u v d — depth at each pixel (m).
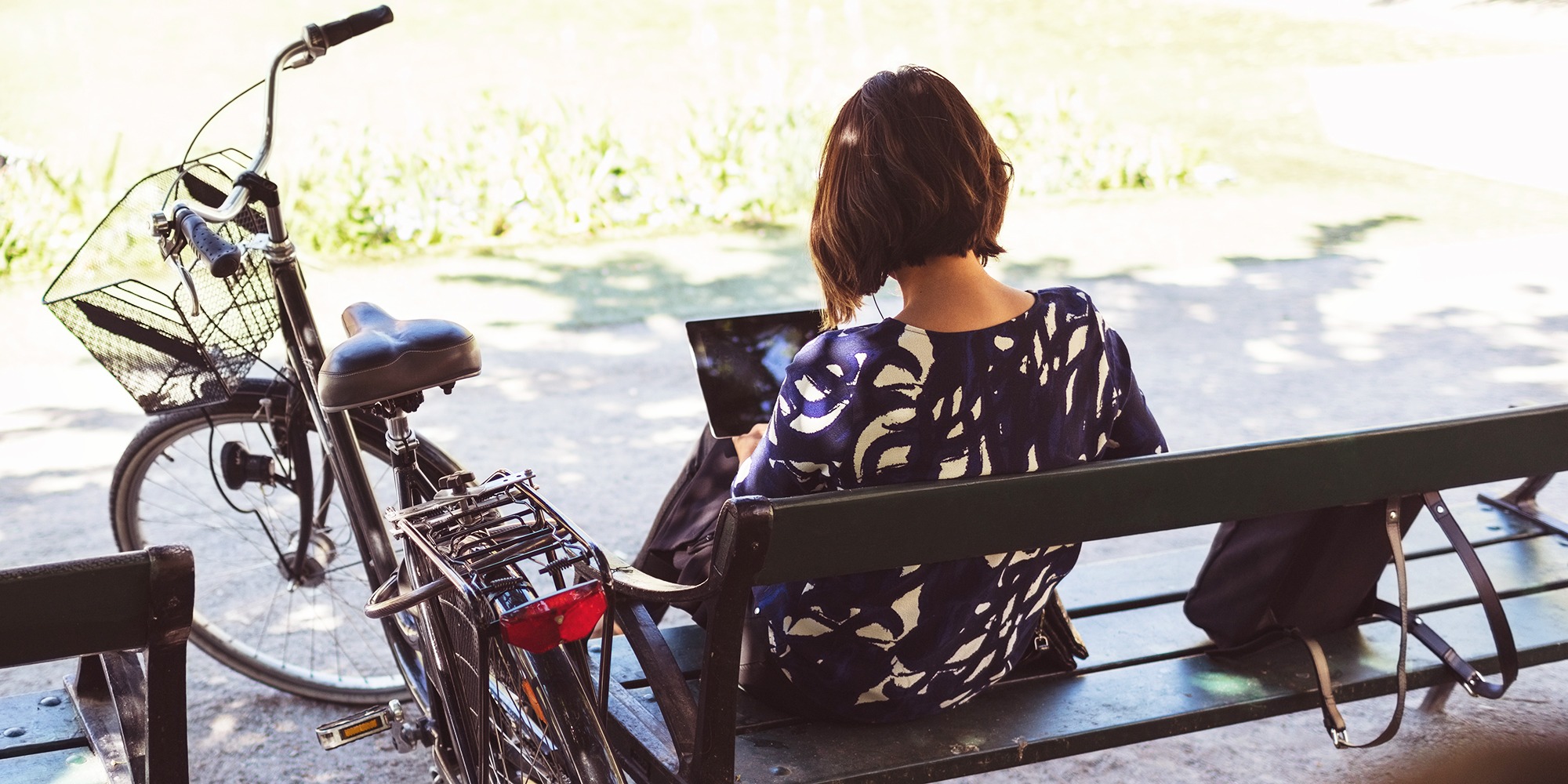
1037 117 9.46
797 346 2.29
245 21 12.84
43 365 5.25
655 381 5.16
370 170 7.52
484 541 1.84
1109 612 2.51
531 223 7.50
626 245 7.38
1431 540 2.81
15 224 6.62
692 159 8.18
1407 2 16.52
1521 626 2.43
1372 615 2.40
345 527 3.05
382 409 2.21
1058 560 2.00
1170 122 11.11
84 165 8.50
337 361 2.02
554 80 11.49
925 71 1.75
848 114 1.75
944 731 2.04
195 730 2.84
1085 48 13.76
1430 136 10.72
